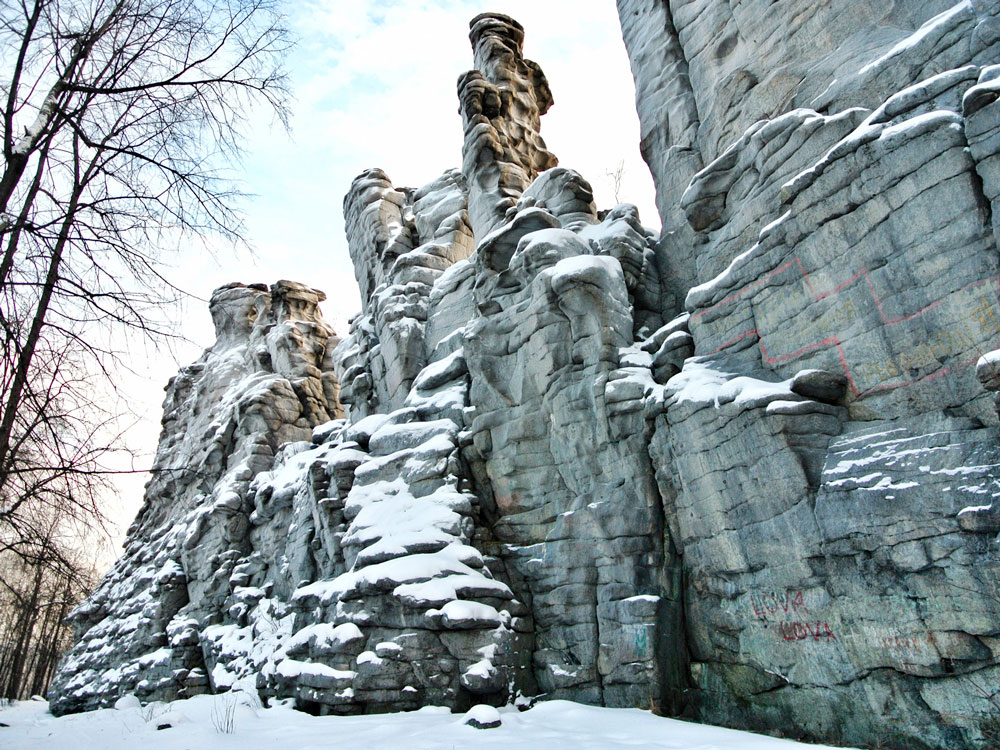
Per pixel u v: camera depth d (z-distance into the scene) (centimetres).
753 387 968
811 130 1089
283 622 1978
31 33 692
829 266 952
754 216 1182
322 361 3469
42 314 699
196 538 2783
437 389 1794
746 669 966
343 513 1605
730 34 1517
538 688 1209
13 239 681
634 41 1845
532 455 1398
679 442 1084
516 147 2286
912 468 781
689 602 1088
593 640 1162
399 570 1262
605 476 1234
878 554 794
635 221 1605
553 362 1355
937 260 809
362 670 1174
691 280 1477
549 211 1775
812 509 871
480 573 1295
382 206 2855
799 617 885
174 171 757
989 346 754
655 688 1033
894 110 910
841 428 907
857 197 909
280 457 2784
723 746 805
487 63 2445
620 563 1156
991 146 758
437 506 1418
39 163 710
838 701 830
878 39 1177
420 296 2212
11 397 673
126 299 744
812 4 1324
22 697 4256
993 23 905
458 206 2484
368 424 1855
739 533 978
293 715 1195
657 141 1694
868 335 892
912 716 753
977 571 700
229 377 3922
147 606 2941
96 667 3031
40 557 757
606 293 1316
